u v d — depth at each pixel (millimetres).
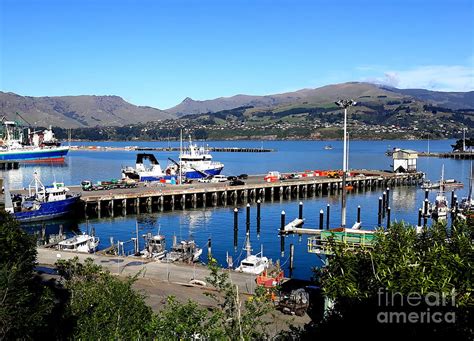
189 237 71250
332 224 80938
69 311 24906
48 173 170250
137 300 25375
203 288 40219
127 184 108188
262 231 75625
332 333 20328
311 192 114312
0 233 33750
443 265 19016
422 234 23766
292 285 40719
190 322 18781
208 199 102938
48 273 42438
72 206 84438
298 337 24062
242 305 33312
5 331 21781
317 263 57562
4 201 77500
